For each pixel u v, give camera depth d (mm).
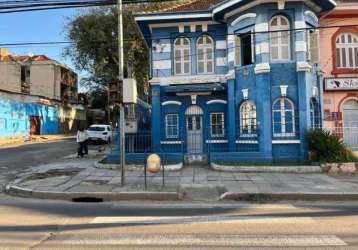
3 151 27625
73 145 33094
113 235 7523
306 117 18641
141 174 16719
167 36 21828
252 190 13078
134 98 13922
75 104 68188
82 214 9750
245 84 19734
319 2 19484
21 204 11359
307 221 8758
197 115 21797
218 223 8586
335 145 17844
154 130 21594
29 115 46719
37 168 18875
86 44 35500
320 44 21969
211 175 16359
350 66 21953
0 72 52562
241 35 20203
